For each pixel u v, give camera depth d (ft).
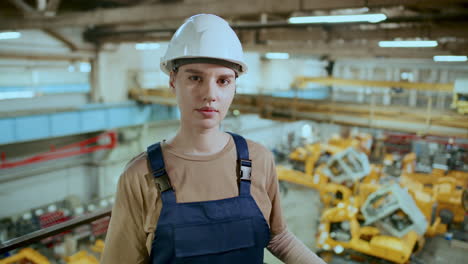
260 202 3.98
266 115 46.85
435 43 29.91
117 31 52.70
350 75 89.04
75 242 34.60
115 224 3.79
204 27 3.59
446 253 27.96
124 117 59.82
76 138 56.03
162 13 35.14
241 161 3.92
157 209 3.65
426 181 42.83
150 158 3.75
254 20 43.24
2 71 46.32
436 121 33.96
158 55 67.77
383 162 47.11
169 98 57.47
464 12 28.91
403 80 81.82
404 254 23.50
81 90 57.52
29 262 30.12
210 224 3.61
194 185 3.73
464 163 47.91
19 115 45.34
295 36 41.60
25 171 49.08
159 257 3.58
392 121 36.78
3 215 46.85
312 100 45.03
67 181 54.65
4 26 40.29
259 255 3.88
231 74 3.64
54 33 51.49
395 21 31.91
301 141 68.64
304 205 42.19
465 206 26.91
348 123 40.32
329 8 25.80
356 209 26.09
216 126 3.77
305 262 4.21
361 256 25.22
